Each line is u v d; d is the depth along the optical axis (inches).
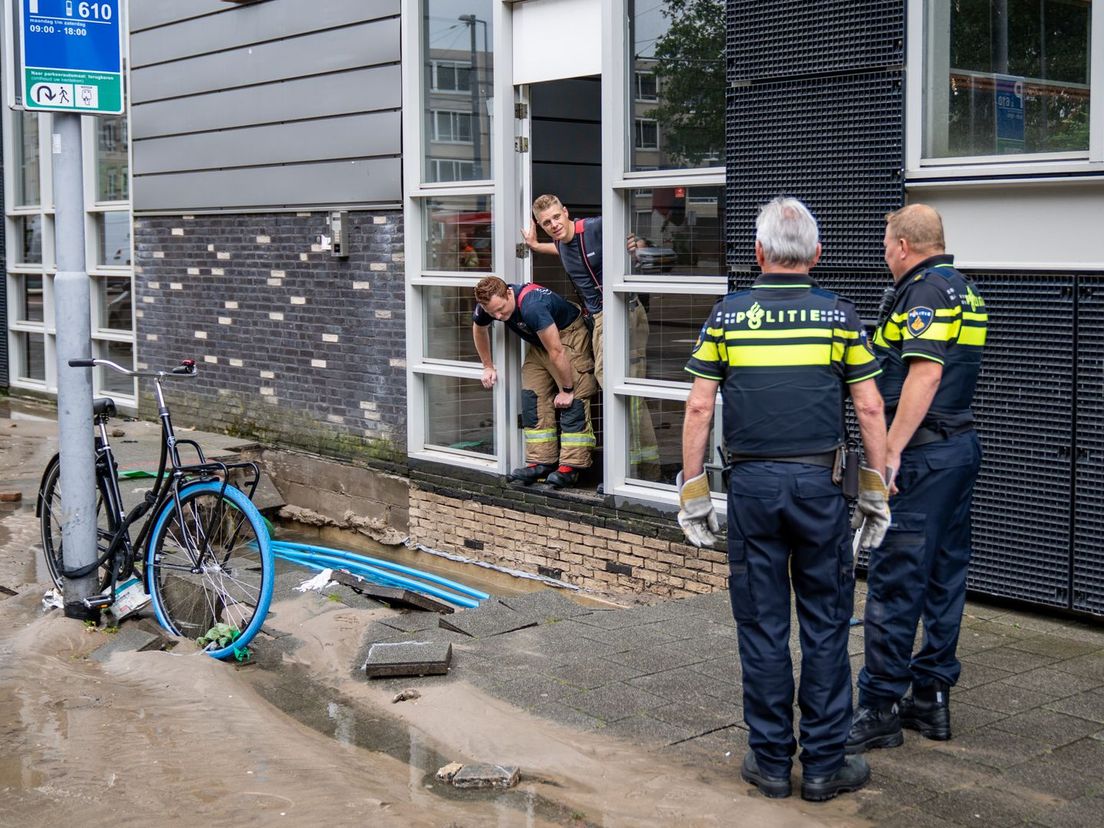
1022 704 193.5
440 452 361.1
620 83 299.9
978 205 241.9
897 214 176.9
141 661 225.8
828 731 160.1
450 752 185.5
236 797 170.1
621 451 308.5
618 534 308.3
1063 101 231.8
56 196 245.0
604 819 160.2
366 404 380.5
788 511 157.3
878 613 174.7
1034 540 235.9
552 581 325.7
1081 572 230.1
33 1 237.1
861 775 163.9
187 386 455.5
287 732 194.7
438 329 359.6
